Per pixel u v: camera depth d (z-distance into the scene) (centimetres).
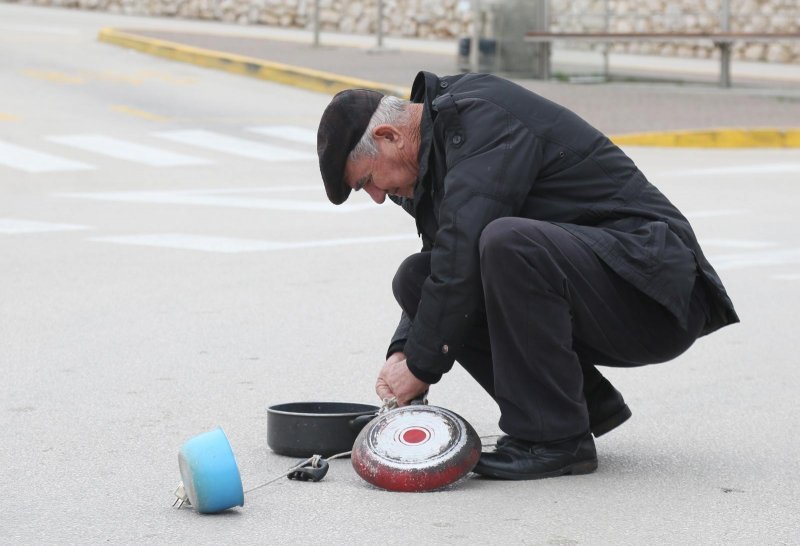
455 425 557
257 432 662
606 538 489
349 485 559
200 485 509
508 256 534
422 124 554
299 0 4366
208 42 3625
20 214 1524
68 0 4753
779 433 666
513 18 3041
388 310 1007
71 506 533
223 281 1121
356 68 3102
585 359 589
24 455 615
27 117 2395
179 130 2331
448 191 541
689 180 1878
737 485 565
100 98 2680
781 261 1232
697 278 561
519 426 563
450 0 4156
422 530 496
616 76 3203
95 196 1680
